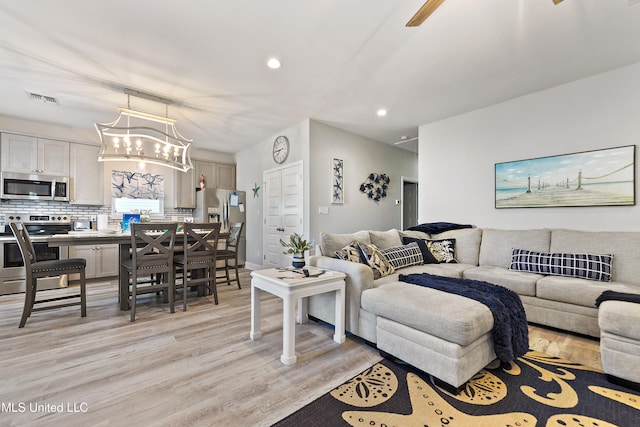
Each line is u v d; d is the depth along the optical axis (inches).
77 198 178.4
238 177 251.0
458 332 62.8
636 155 107.6
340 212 189.5
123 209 198.1
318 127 175.9
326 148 180.7
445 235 151.3
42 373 71.4
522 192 135.9
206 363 77.2
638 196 107.0
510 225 141.0
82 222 179.8
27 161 162.4
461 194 160.1
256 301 92.7
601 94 115.0
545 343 90.1
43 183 166.2
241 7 78.7
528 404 60.7
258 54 101.8
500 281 110.9
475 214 154.3
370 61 106.3
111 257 180.2
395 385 67.8
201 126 182.5
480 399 62.5
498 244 130.8
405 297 77.2
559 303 97.3
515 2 76.9
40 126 170.7
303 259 101.6
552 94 127.6
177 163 146.3
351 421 55.7
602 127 114.7
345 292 95.1
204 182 232.5
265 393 64.5
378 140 216.7
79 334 95.0
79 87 125.6
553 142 127.2
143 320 108.8
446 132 167.2
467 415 57.3
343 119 170.2
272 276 87.0
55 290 151.4
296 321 110.2
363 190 205.0
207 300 136.0
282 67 110.7
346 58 104.3
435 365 66.9
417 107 151.0
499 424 54.8
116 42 94.0
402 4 78.1
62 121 169.3
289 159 187.3
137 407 59.3
